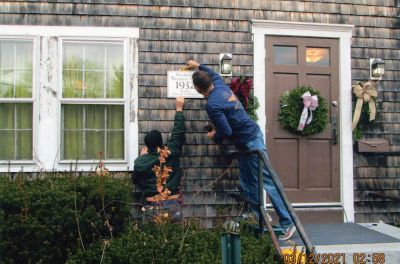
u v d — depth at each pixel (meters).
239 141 4.77
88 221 4.36
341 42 6.00
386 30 6.14
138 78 5.62
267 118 5.81
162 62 5.66
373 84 5.98
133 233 4.39
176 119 5.34
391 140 6.06
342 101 5.95
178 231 4.52
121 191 4.62
